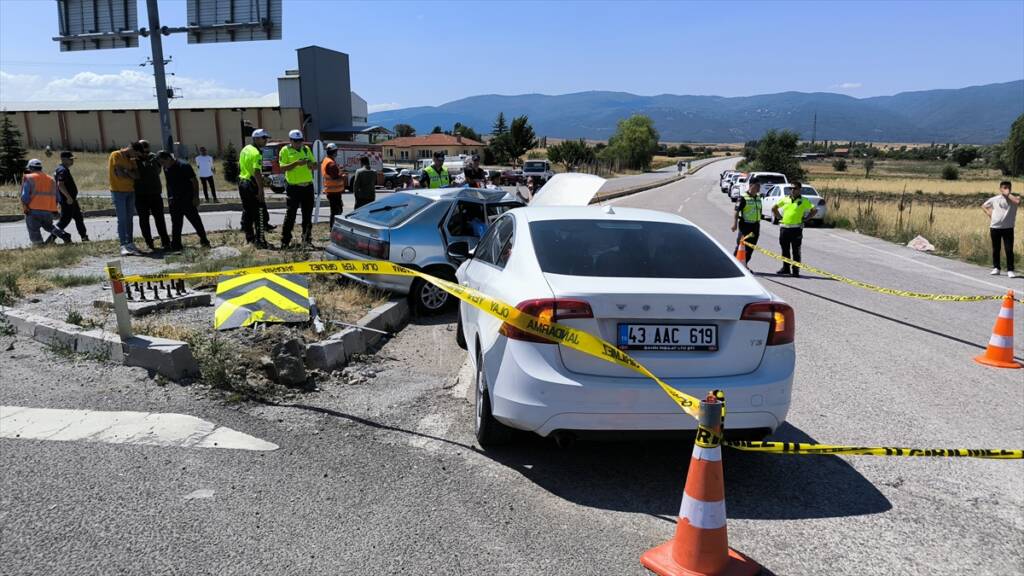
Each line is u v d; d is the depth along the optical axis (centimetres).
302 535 312
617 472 394
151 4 1836
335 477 371
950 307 973
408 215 782
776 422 362
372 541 310
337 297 745
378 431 437
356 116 6788
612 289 352
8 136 3250
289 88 5800
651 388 346
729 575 288
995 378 614
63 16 1973
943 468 417
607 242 420
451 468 389
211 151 6153
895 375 617
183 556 292
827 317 874
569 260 394
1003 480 401
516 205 872
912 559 312
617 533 325
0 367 513
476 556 301
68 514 322
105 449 391
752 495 374
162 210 1115
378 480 370
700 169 11519
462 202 809
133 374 501
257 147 1134
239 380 494
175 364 493
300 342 543
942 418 504
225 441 408
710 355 356
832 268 1373
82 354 538
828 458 428
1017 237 1967
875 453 305
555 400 346
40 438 401
